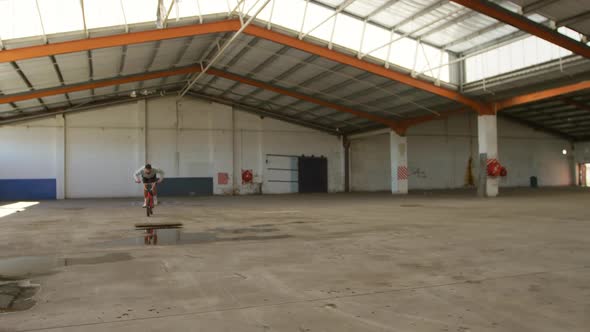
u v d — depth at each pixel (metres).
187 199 27.23
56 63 19.12
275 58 22.88
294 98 29.64
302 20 19.94
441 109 26.67
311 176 34.69
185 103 31.86
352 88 25.50
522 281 5.44
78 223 13.27
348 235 9.91
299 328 3.84
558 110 36.34
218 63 24.89
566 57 17.98
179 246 8.59
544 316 4.11
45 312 4.34
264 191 33.38
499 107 24.14
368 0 18.86
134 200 26.30
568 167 42.16
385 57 21.50
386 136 36.84
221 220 13.80
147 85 28.39
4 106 24.88
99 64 20.78
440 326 3.86
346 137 35.53
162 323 3.99
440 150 37.34
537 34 15.21
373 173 36.31
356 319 4.07
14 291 5.19
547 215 13.97
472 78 22.45
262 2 19.05
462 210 16.39
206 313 4.29
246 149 33.16
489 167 24.30
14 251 8.12
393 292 5.00
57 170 28.86
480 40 21.05
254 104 32.78
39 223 13.38
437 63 22.62
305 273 6.03
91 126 29.75
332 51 20.89
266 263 6.76
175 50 21.56
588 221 12.14
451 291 5.01
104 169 29.88
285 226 11.96
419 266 6.40
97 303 4.65
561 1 13.39
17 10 15.50
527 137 40.72
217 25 18.95
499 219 12.95
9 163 28.16
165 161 31.27
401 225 11.76
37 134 28.67
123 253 7.82
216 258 7.23
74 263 6.91
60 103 27.92
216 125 32.38
